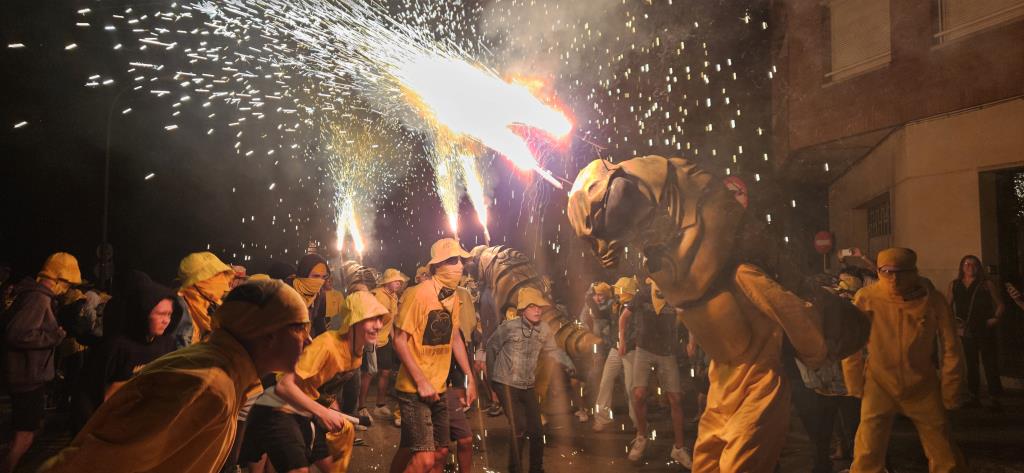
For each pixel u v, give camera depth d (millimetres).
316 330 9070
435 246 6027
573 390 10180
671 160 4438
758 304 4176
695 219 4238
